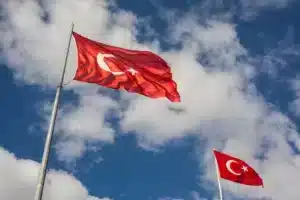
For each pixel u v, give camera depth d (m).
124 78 21.39
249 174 29.27
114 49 22.12
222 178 28.80
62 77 20.23
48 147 17.70
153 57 22.38
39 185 16.42
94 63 21.30
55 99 19.48
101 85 20.83
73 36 21.92
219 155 29.48
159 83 21.95
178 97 22.03
